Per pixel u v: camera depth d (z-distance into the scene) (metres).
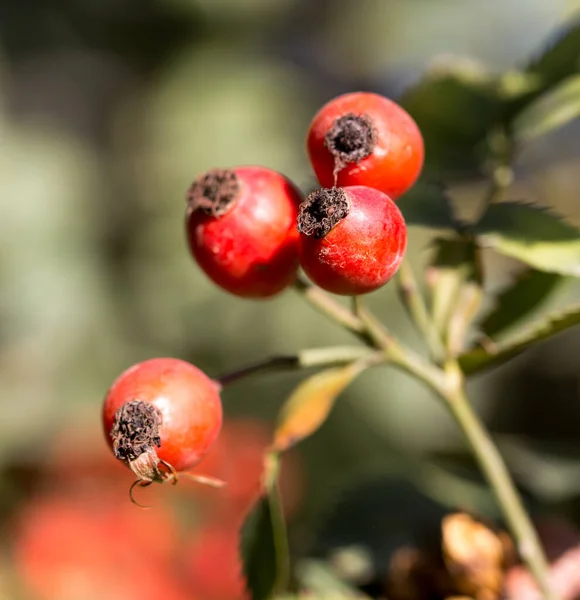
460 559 0.24
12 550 0.36
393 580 0.24
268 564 0.23
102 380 0.52
